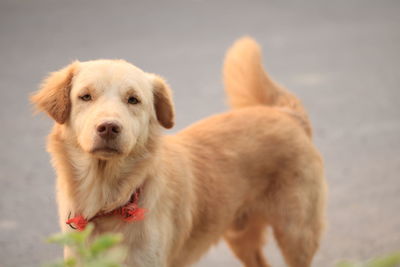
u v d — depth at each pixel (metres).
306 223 8.75
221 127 8.54
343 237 10.47
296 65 21.44
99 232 6.70
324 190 9.19
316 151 9.16
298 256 8.74
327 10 29.89
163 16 28.33
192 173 7.68
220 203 8.02
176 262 7.57
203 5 30.86
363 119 16.36
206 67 20.75
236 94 9.94
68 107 6.78
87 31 25.23
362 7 30.53
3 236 10.29
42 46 22.92
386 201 11.74
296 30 26.16
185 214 7.35
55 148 6.86
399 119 16.31
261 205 8.73
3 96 17.97
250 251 9.40
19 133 15.43
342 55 22.56
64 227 6.86
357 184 12.56
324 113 16.89
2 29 25.62
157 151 6.96
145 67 20.66
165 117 7.23
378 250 9.98
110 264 2.80
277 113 9.17
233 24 26.89
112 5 30.45
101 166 6.57
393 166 13.37
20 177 12.82
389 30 26.09
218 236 8.26
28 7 29.66
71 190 6.79
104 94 6.56
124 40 23.88
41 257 9.62
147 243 6.68
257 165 8.46
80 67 6.91
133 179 6.69
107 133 6.10
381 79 19.80
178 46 23.23
